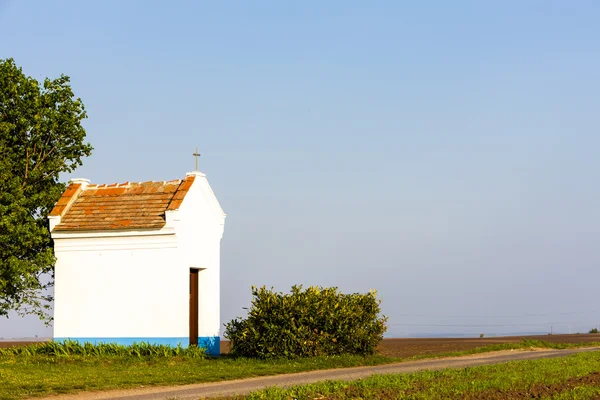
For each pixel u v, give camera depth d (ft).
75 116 122.42
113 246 109.19
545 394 63.31
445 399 59.93
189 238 108.37
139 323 107.04
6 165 113.50
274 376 83.35
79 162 124.26
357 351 103.86
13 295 116.16
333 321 101.09
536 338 177.99
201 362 95.40
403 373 78.48
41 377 77.51
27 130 117.91
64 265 111.55
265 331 99.04
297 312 98.89
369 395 61.52
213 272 113.60
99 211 112.98
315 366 90.99
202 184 111.75
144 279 107.45
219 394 66.28
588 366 84.58
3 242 111.34
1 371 82.17
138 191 114.62
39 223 116.16
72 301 110.52
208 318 111.96
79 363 93.15
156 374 81.71
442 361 101.91
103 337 108.58
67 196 115.85
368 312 106.52
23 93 118.11
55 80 121.49
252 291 101.50
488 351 122.42
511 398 61.57
